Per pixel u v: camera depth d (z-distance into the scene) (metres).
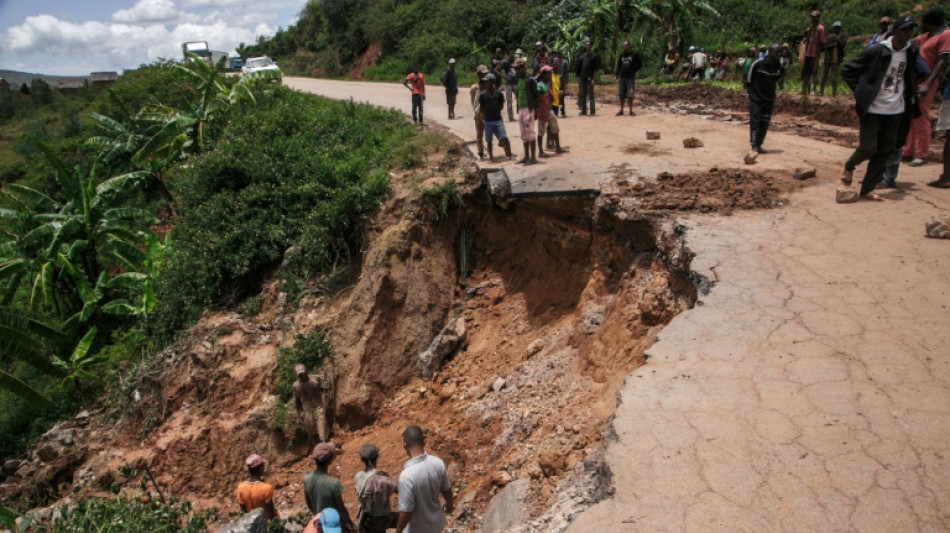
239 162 14.36
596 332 8.99
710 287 6.68
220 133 20.73
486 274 11.81
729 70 23.00
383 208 12.25
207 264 12.95
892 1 24.92
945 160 8.70
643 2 25.83
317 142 15.62
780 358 5.25
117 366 14.34
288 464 10.41
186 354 12.15
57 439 12.22
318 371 10.96
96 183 19.91
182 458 10.66
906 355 5.11
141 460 10.81
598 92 21.95
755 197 9.00
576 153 12.42
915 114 8.56
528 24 34.94
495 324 11.11
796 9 27.80
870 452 4.16
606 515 3.91
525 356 9.91
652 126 14.98
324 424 10.41
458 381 10.46
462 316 11.42
